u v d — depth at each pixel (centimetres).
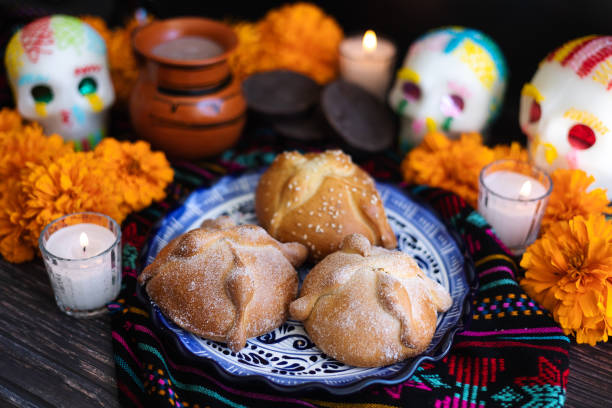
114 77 74
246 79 75
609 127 58
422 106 68
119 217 61
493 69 66
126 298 56
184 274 52
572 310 54
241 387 50
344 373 50
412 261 53
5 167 60
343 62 76
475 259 60
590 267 54
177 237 56
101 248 56
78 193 57
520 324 54
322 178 59
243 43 76
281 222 58
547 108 61
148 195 63
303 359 51
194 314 51
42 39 62
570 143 61
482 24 78
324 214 57
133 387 51
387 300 50
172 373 52
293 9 77
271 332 53
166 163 64
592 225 56
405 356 50
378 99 75
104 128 70
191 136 67
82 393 51
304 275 58
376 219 57
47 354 53
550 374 51
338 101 71
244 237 54
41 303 57
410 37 83
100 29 74
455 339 54
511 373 52
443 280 58
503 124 78
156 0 80
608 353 55
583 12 71
